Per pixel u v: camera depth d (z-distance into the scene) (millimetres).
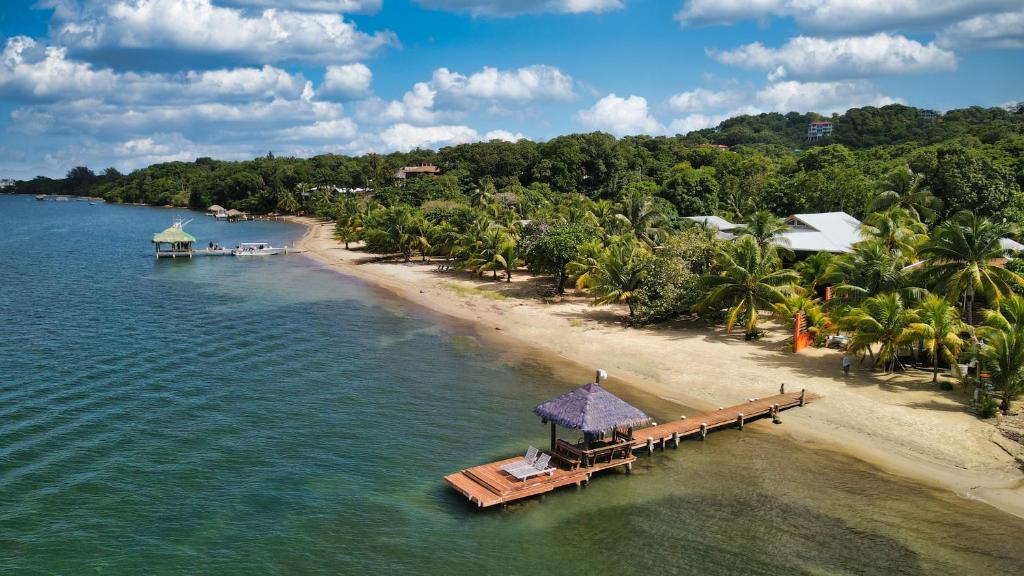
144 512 27250
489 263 81062
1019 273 50000
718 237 71188
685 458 33406
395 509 28297
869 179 94750
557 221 80438
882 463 32000
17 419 36062
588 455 31203
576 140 171000
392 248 104438
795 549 25641
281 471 31203
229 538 25719
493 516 28031
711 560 25047
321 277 89438
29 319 61031
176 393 41000
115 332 56281
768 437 35438
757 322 53469
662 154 171375
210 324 60000
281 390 42125
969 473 30578
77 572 23312
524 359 49656
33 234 154125
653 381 44188
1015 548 25328
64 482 29281
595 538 26531
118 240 140500
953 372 40906
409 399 41031
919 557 24969
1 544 24641
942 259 45375
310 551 25156
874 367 44594
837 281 49875
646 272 58281
